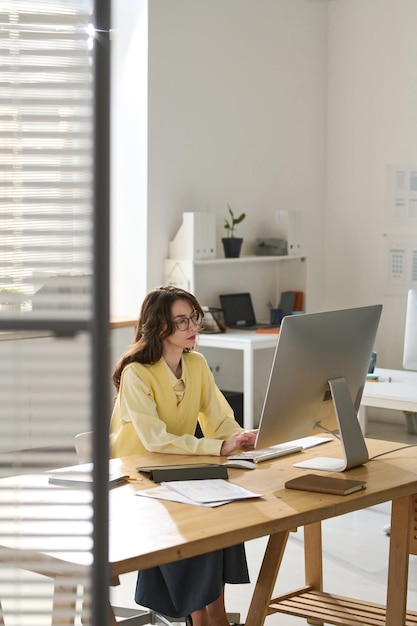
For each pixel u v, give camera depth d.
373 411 7.24
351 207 7.35
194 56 6.42
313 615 3.12
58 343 0.96
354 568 3.98
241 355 7.01
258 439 2.76
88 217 0.90
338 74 7.36
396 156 7.06
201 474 2.69
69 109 0.95
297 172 7.27
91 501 0.87
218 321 6.33
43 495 1.69
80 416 0.96
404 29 6.96
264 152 6.99
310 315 2.73
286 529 2.30
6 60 0.95
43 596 1.08
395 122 7.05
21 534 1.09
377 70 7.12
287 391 2.74
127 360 3.15
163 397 3.10
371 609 3.17
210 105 6.56
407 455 3.06
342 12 7.30
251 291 7.02
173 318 3.09
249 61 6.82
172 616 2.81
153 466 2.77
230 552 2.84
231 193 6.76
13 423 0.97
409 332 4.93
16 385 0.97
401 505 2.81
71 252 0.94
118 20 6.24
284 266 7.18
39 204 0.94
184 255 6.26
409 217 7.02
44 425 0.97
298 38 7.19
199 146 6.50
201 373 3.24
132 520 2.26
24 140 0.95
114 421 3.19
